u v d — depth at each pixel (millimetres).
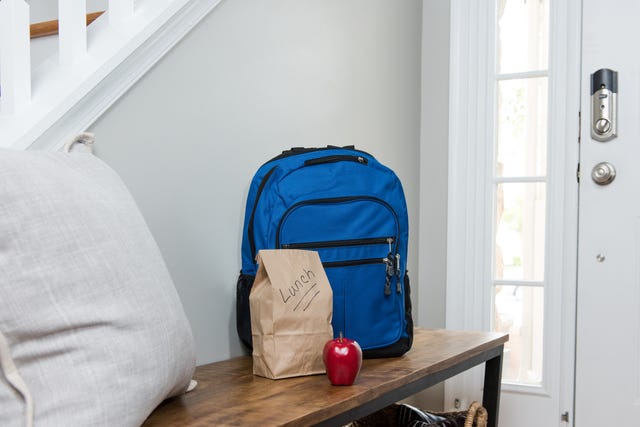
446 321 2135
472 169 2119
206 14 1289
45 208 754
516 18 2105
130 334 784
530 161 2082
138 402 773
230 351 1360
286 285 1115
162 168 1221
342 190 1262
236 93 1389
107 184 891
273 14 1497
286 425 854
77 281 756
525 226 2084
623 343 1914
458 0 2137
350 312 1234
